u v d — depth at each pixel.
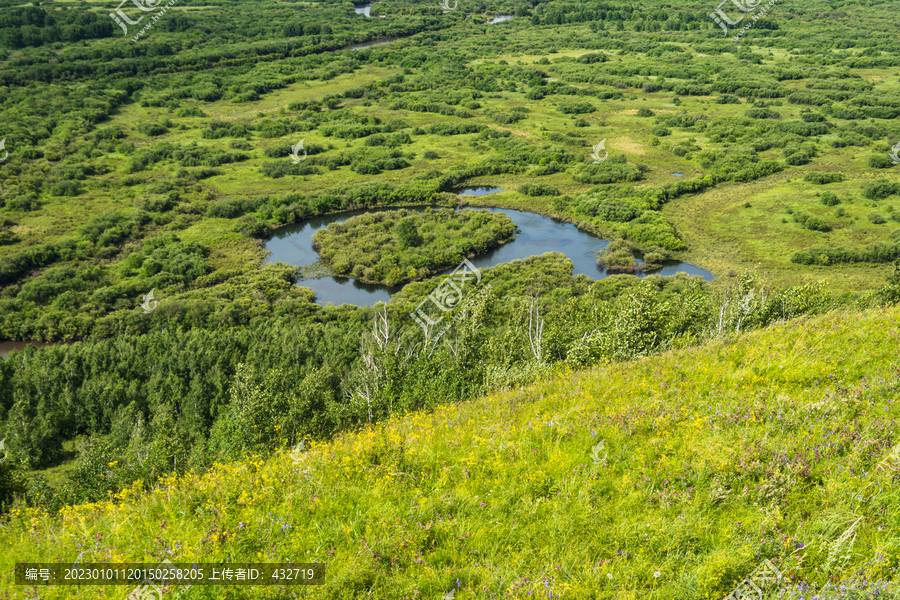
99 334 78.50
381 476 10.66
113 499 11.45
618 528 8.70
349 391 45.88
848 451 9.63
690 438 10.73
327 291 92.06
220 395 57.91
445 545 8.85
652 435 11.20
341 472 10.91
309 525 9.46
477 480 10.41
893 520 8.00
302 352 63.81
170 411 55.81
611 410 12.48
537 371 24.64
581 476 10.11
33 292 87.31
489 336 39.41
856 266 93.25
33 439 53.50
